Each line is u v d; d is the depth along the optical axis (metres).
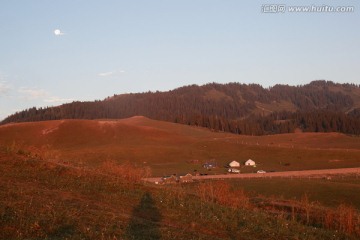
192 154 97.69
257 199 26.39
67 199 15.59
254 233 14.59
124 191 18.83
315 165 85.06
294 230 15.43
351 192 40.62
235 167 83.44
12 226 11.30
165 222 14.72
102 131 110.69
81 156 83.75
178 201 18.20
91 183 19.20
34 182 17.66
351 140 134.25
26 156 22.11
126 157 89.56
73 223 12.26
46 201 14.40
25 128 103.56
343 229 16.48
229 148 104.94
